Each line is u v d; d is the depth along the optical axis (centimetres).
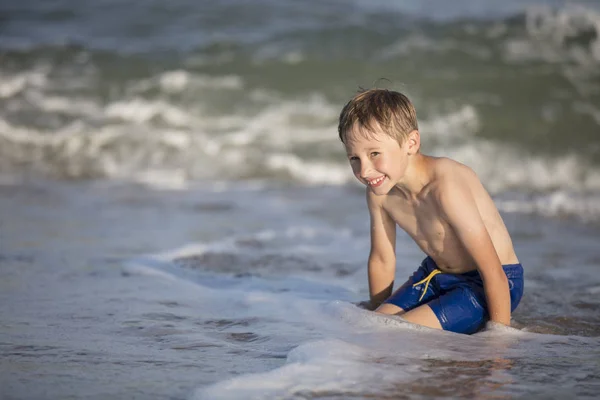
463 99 2927
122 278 1028
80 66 3259
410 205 781
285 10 3997
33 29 3819
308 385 572
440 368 623
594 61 3266
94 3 4272
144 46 3541
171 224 1521
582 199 1870
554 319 836
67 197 1886
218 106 2873
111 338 729
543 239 1406
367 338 714
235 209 1742
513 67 3206
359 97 729
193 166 2419
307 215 1656
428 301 800
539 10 3703
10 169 2344
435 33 3572
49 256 1178
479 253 738
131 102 2880
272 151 2512
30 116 2725
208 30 3762
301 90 3014
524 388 578
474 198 767
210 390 561
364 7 4031
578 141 2644
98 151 2502
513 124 2742
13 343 705
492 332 743
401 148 722
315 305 848
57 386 582
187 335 742
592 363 650
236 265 1130
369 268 845
